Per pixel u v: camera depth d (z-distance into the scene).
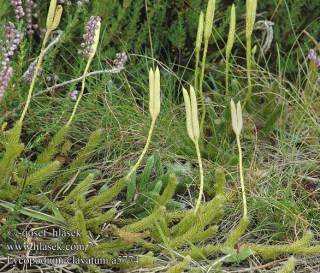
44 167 3.01
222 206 3.12
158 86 2.75
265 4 4.36
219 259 2.80
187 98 2.75
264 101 4.02
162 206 2.81
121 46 4.05
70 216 3.01
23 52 3.24
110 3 3.93
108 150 3.54
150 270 2.87
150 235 2.98
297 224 3.23
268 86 3.96
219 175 2.87
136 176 3.33
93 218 2.97
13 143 2.83
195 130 2.78
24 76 3.33
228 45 3.39
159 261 2.93
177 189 3.40
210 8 3.17
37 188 3.07
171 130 3.65
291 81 4.37
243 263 3.02
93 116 3.69
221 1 4.35
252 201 3.28
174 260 2.82
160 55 4.27
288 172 3.54
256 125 3.82
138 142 3.60
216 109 3.93
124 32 4.09
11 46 3.26
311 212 3.32
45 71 3.59
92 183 3.32
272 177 3.47
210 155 3.60
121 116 3.69
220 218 3.11
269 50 4.39
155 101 2.78
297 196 3.47
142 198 3.21
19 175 3.06
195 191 3.40
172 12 4.27
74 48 3.98
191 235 2.87
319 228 3.26
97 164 3.46
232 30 3.30
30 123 3.52
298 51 4.33
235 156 3.51
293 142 3.72
